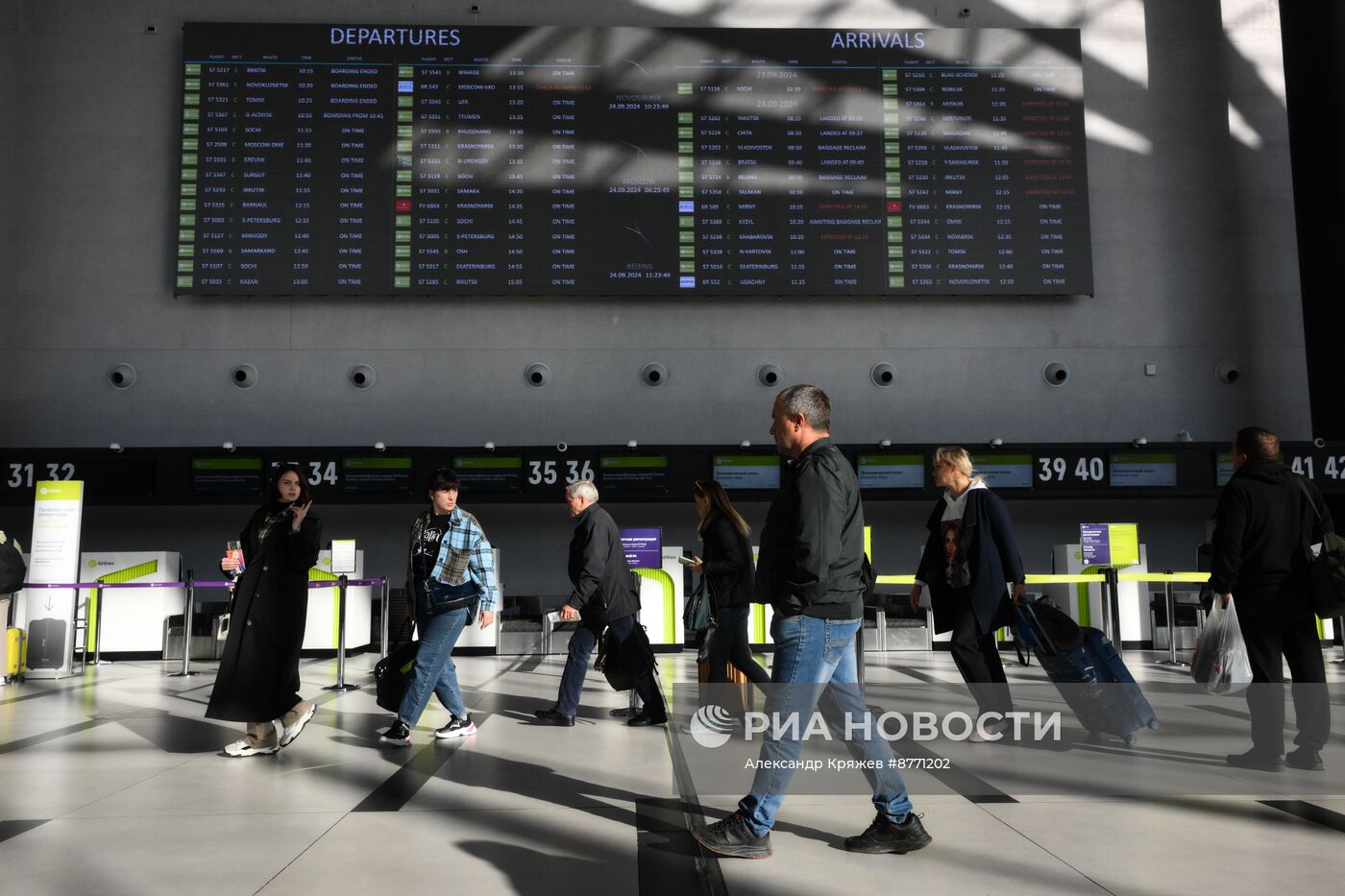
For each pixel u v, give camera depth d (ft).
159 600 31.35
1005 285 36.99
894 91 37.37
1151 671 25.59
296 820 10.46
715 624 15.81
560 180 36.63
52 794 11.76
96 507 35.55
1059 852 9.12
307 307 36.52
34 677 25.41
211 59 36.06
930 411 37.35
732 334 37.45
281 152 36.04
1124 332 37.99
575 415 36.76
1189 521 37.40
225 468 33.53
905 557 36.83
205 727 17.08
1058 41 37.70
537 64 36.86
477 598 15.46
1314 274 35.83
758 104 37.14
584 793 11.69
